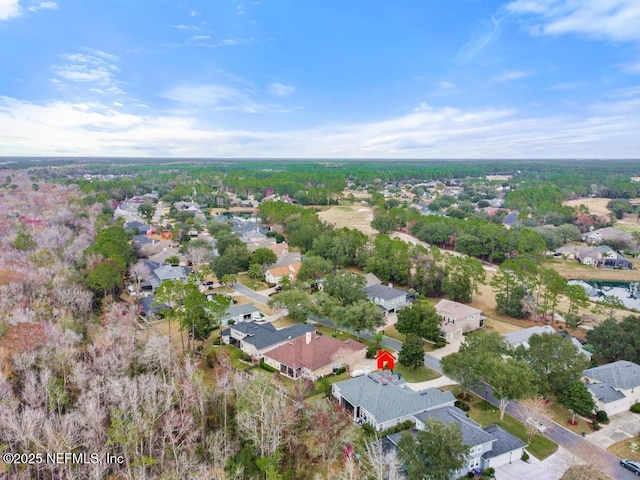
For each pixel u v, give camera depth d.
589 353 72.94
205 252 128.12
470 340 66.50
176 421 47.12
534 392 53.47
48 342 60.47
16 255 104.19
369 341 80.62
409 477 41.31
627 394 59.16
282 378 65.81
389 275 113.25
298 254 129.88
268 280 114.94
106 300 89.25
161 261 126.19
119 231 130.75
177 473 41.41
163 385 53.47
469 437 46.59
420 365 68.31
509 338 76.31
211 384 62.53
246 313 88.88
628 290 122.31
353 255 128.50
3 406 46.09
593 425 54.91
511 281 94.44
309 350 68.88
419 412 53.34
